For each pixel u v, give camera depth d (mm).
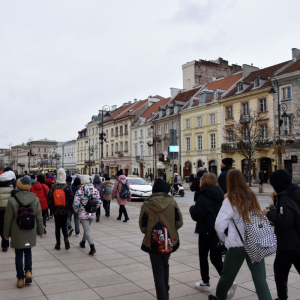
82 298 4449
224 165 6184
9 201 5016
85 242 8125
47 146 125625
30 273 4988
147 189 19422
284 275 3965
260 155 35375
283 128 33219
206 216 4676
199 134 44844
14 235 4887
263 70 40906
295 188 3904
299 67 32250
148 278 5301
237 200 3707
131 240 8414
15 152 142250
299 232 3828
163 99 62844
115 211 14961
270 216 3842
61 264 6125
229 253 3852
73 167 91000
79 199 6934
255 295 4598
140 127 59750
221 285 3949
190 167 46625
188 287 4930
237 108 38969
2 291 4711
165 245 3857
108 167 71438
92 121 79375
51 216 13047
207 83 52688
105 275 5453
